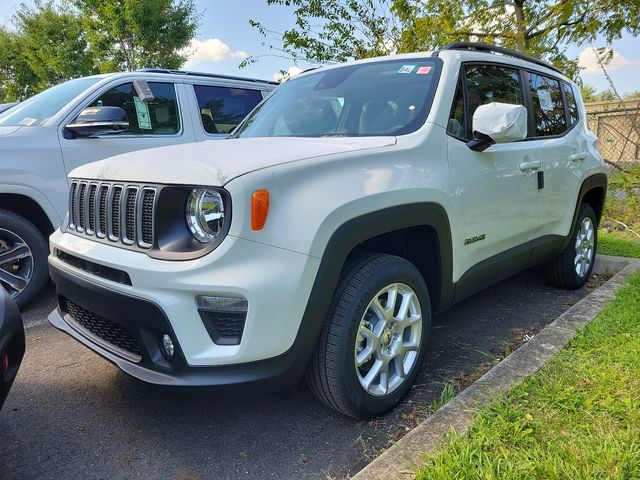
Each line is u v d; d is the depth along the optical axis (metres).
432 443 2.05
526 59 3.99
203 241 2.06
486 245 3.19
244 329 2.01
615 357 2.70
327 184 2.22
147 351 2.17
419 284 2.65
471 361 3.16
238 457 2.30
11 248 4.12
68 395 2.87
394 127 2.89
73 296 2.50
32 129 4.29
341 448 2.34
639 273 4.14
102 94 4.80
